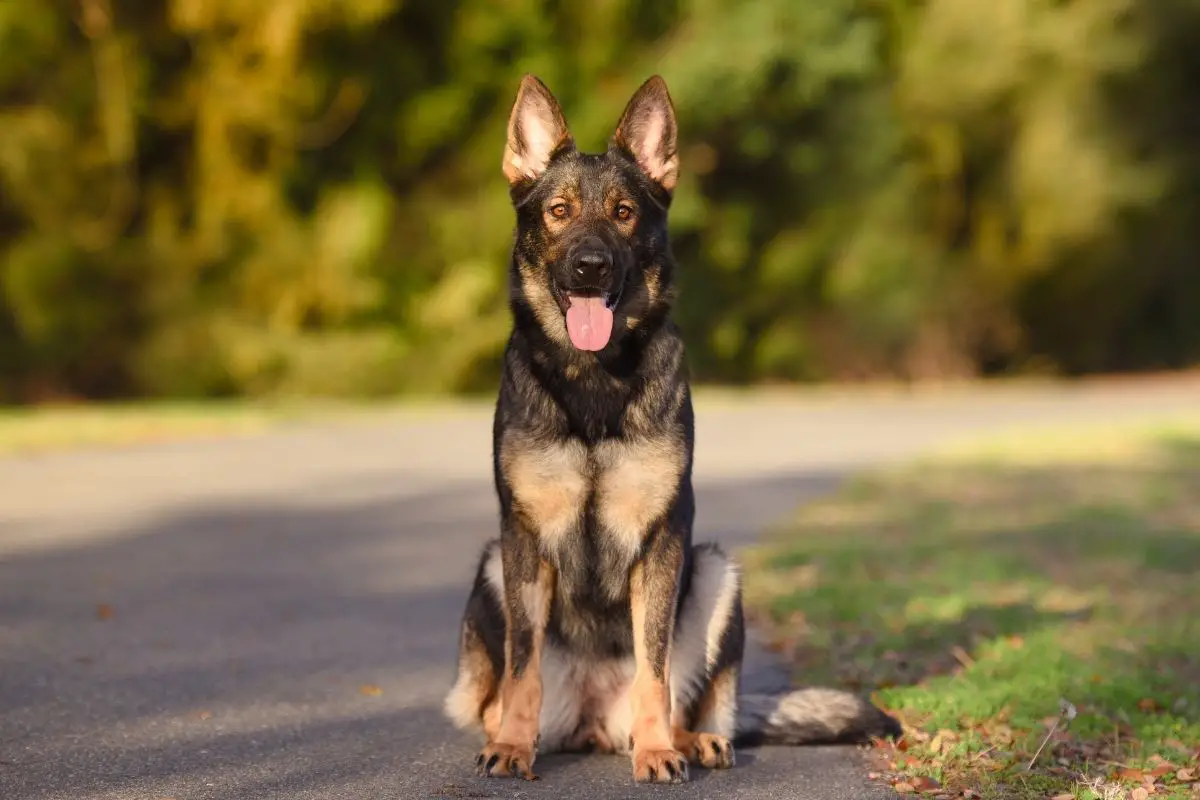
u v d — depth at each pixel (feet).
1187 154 105.40
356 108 75.82
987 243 99.96
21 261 71.05
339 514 34.37
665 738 14.49
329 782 13.83
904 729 15.89
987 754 14.85
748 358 94.84
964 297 99.96
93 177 73.56
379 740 15.67
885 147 91.97
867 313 95.09
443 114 78.28
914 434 57.16
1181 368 114.21
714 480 41.65
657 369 15.16
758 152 85.56
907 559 27.63
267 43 70.03
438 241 80.79
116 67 71.41
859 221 93.71
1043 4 94.99
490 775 14.29
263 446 48.88
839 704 15.58
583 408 14.76
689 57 78.95
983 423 62.44
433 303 78.02
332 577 26.53
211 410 63.26
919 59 93.40
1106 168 96.37
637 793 13.75
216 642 20.81
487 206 79.82
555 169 16.31
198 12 69.72
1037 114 96.63
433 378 78.48
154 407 66.64
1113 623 21.74
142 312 75.77
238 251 76.64
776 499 37.52
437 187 82.38
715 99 79.66
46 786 13.43
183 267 75.72
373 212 75.87
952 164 96.68
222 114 72.74
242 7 70.08
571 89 81.00
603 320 14.85
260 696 17.61
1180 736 15.40
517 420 14.97
